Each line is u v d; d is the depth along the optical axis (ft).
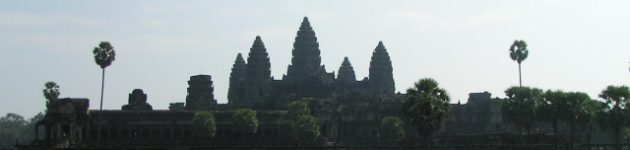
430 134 318.45
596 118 492.54
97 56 534.37
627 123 478.18
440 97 316.60
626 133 563.89
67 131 580.71
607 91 488.85
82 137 622.13
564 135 560.20
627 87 485.56
